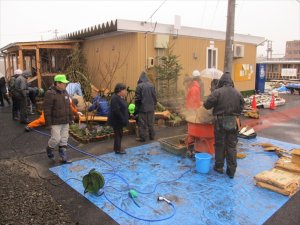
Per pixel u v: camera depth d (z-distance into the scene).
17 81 8.68
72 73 10.32
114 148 6.33
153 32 10.26
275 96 14.90
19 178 4.97
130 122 8.08
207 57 12.61
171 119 9.34
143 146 6.93
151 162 5.82
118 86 6.08
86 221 3.71
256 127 9.17
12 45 11.93
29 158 6.01
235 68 14.78
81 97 9.20
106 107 8.80
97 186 4.33
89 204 4.14
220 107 4.98
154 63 10.41
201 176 5.14
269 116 11.02
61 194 4.44
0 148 6.62
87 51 12.71
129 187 4.70
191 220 3.76
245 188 4.68
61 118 5.53
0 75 14.09
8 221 3.63
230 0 9.24
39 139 7.29
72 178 5.02
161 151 6.53
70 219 3.75
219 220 3.75
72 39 12.79
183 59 11.58
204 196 4.40
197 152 6.01
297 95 19.06
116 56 10.82
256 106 12.46
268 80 28.62
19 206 4.01
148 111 7.27
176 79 10.53
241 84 15.41
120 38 10.56
